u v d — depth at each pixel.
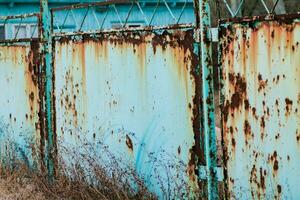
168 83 4.53
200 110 4.25
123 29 4.96
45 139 6.33
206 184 4.27
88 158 5.56
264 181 3.81
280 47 3.61
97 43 5.36
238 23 3.84
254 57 3.77
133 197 5.02
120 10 14.36
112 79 5.21
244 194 3.95
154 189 4.81
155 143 4.74
